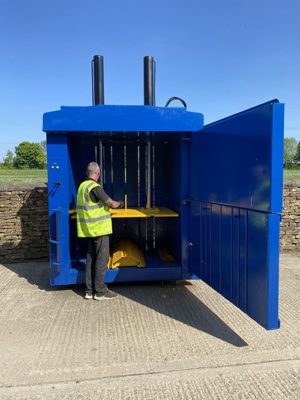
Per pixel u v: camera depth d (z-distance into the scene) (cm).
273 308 281
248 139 304
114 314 396
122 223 598
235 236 333
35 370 284
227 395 251
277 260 279
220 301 437
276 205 274
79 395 253
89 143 569
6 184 661
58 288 487
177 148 505
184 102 495
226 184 350
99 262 436
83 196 428
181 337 339
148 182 550
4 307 418
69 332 352
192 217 462
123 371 281
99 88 509
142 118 443
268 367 286
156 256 552
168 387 261
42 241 646
